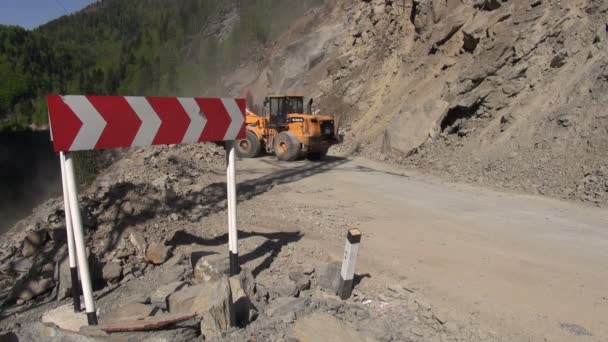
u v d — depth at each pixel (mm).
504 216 7898
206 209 7320
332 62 28578
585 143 10438
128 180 9477
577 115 11180
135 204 6352
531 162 11039
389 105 20109
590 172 9633
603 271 5234
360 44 26422
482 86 14547
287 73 36750
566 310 4188
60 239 5641
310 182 11375
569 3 13977
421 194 9945
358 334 3461
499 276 4984
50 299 4734
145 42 124312
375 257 5488
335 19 38062
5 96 113625
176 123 4004
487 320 3967
